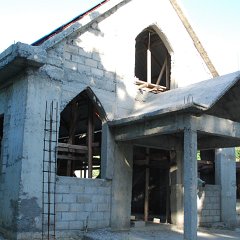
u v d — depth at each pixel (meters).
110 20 14.16
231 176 17.64
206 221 16.19
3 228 11.57
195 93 12.28
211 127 11.55
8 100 12.69
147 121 12.25
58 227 11.66
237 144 14.14
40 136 11.59
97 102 13.51
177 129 11.23
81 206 12.30
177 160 15.17
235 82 11.63
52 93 12.09
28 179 11.17
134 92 14.56
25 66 11.64
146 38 16.94
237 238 12.91
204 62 17.36
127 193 13.53
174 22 16.41
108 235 11.85
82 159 14.22
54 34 13.16
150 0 15.61
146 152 15.97
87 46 13.37
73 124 14.41
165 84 18.12
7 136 12.40
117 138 13.31
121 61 14.29
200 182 16.08
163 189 18.83
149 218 16.77
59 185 11.89
